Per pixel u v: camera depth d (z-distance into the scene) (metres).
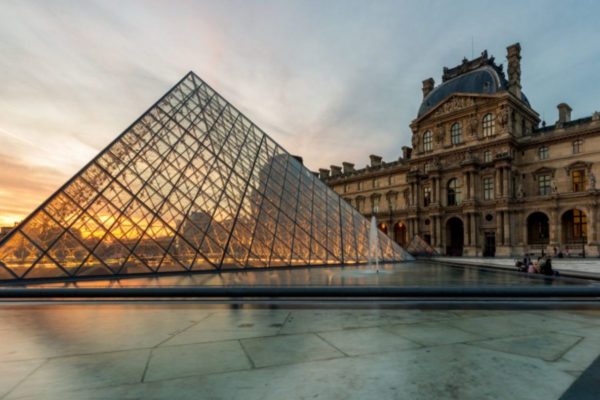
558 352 7.52
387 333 9.02
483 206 75.50
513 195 74.81
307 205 38.25
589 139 67.50
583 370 6.50
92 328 9.66
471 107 79.69
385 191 103.62
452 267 34.22
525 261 29.27
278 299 13.89
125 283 19.03
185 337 8.73
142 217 26.75
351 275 24.12
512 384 5.88
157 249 25.58
